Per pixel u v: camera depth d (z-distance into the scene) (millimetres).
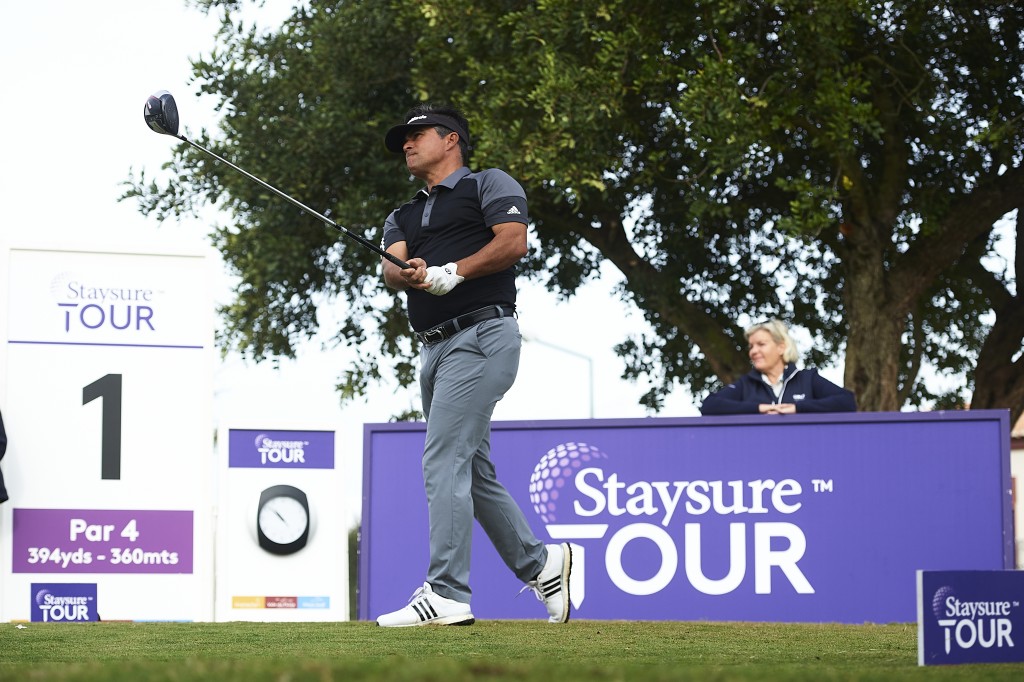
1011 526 7375
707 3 15172
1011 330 18656
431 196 6238
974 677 3270
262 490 9320
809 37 15227
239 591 9211
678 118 15789
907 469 7516
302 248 17984
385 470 8102
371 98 18438
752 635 5535
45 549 7695
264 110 18062
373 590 8055
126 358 7883
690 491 7758
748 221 19312
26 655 4441
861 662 4262
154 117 5965
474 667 3000
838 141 15438
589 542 7852
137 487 7836
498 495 6207
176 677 2852
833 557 7578
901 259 17547
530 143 15555
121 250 7910
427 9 16016
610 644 4953
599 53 15383
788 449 7660
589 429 7895
